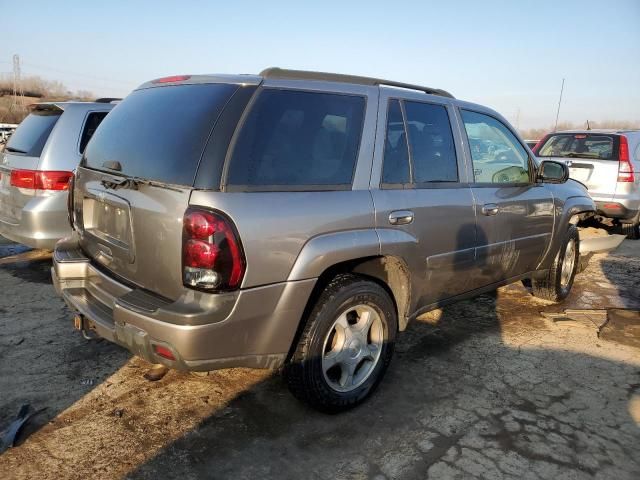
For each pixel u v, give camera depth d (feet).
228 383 10.89
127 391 10.43
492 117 13.46
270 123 8.64
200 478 8.07
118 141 9.75
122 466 8.23
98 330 8.96
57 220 16.02
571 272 17.16
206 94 8.82
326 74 9.83
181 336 7.61
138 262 8.59
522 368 12.11
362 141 9.82
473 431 9.52
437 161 11.39
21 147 16.79
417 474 8.33
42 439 8.80
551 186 15.17
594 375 11.87
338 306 9.32
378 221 9.69
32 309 14.44
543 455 8.90
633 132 27.02
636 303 17.13
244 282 7.93
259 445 8.91
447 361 12.35
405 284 10.69
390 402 10.44
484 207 12.25
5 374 10.89
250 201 8.05
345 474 8.29
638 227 27.81
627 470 8.60
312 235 8.68
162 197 8.07
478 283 12.87
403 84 11.08
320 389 9.39
